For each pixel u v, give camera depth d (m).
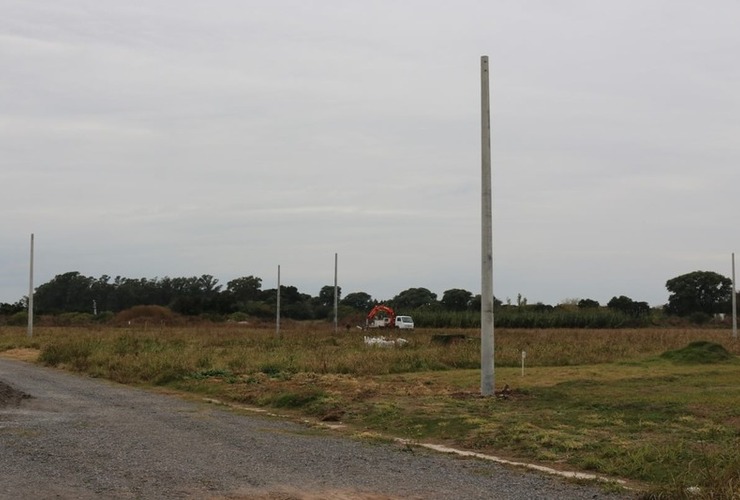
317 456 12.30
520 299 111.44
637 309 117.69
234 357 32.00
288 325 90.00
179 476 10.48
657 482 10.52
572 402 18.55
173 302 120.88
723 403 17.77
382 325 80.38
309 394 19.97
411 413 17.12
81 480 10.19
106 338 45.75
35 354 40.09
